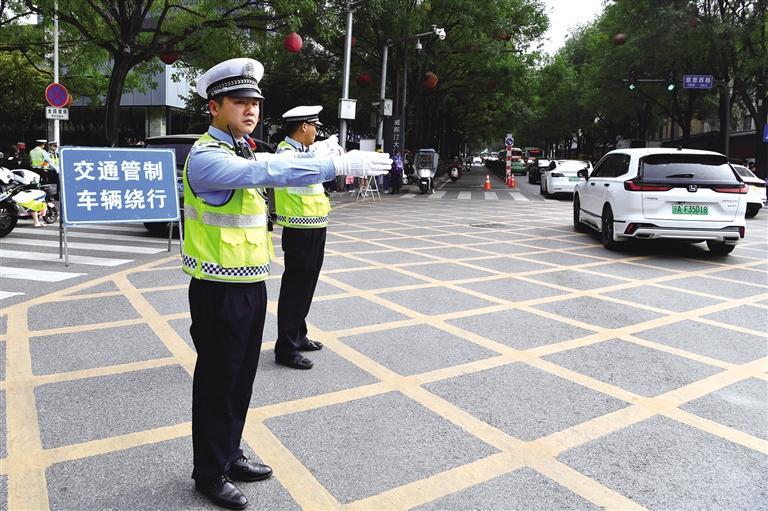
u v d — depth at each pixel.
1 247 8.97
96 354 4.48
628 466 3.04
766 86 23.92
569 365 4.46
